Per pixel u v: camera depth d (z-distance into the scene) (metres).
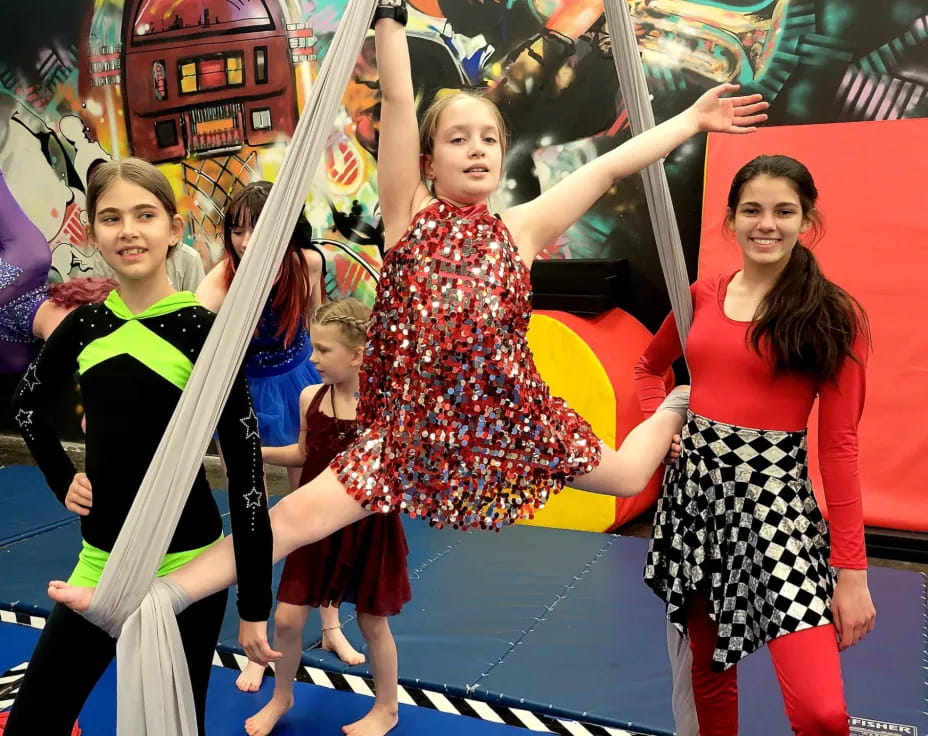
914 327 3.69
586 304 4.05
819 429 1.58
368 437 1.41
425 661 2.54
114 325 1.49
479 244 1.39
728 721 1.74
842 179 3.82
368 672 2.46
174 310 1.47
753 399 1.59
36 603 2.91
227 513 3.91
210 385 1.32
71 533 3.67
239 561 1.39
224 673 2.47
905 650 2.61
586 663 2.52
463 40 4.56
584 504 3.78
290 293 2.59
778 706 2.28
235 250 2.40
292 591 2.07
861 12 3.85
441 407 1.36
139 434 1.44
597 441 1.53
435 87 4.66
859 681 2.42
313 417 2.14
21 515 3.91
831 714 1.40
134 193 1.42
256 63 4.98
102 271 5.52
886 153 3.78
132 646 1.33
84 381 1.48
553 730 2.20
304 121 1.33
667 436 1.70
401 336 1.38
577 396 3.67
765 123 4.09
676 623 1.68
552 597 3.02
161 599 1.35
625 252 4.40
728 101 1.62
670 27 4.18
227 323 1.32
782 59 4.01
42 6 5.32
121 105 5.29
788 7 3.97
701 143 4.20
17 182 5.62
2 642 2.65
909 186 3.73
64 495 1.57
